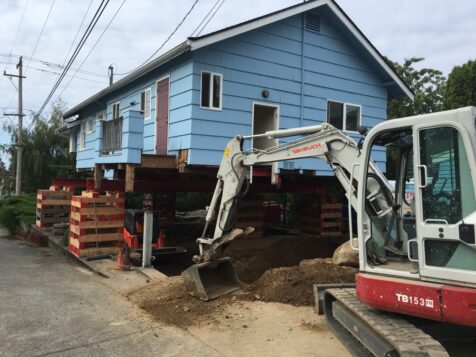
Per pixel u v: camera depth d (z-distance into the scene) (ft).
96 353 18.57
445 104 75.36
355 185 20.27
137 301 26.13
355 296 18.21
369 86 49.34
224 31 37.06
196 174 43.14
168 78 41.16
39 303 25.94
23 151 105.29
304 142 22.74
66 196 58.23
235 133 39.65
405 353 12.40
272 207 72.95
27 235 59.11
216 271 27.55
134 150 35.94
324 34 45.62
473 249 12.72
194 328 21.42
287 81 43.11
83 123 67.72
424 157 14.07
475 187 12.78
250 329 21.03
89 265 35.99
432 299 13.33
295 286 25.50
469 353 16.33
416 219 14.01
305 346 18.95
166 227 62.64
